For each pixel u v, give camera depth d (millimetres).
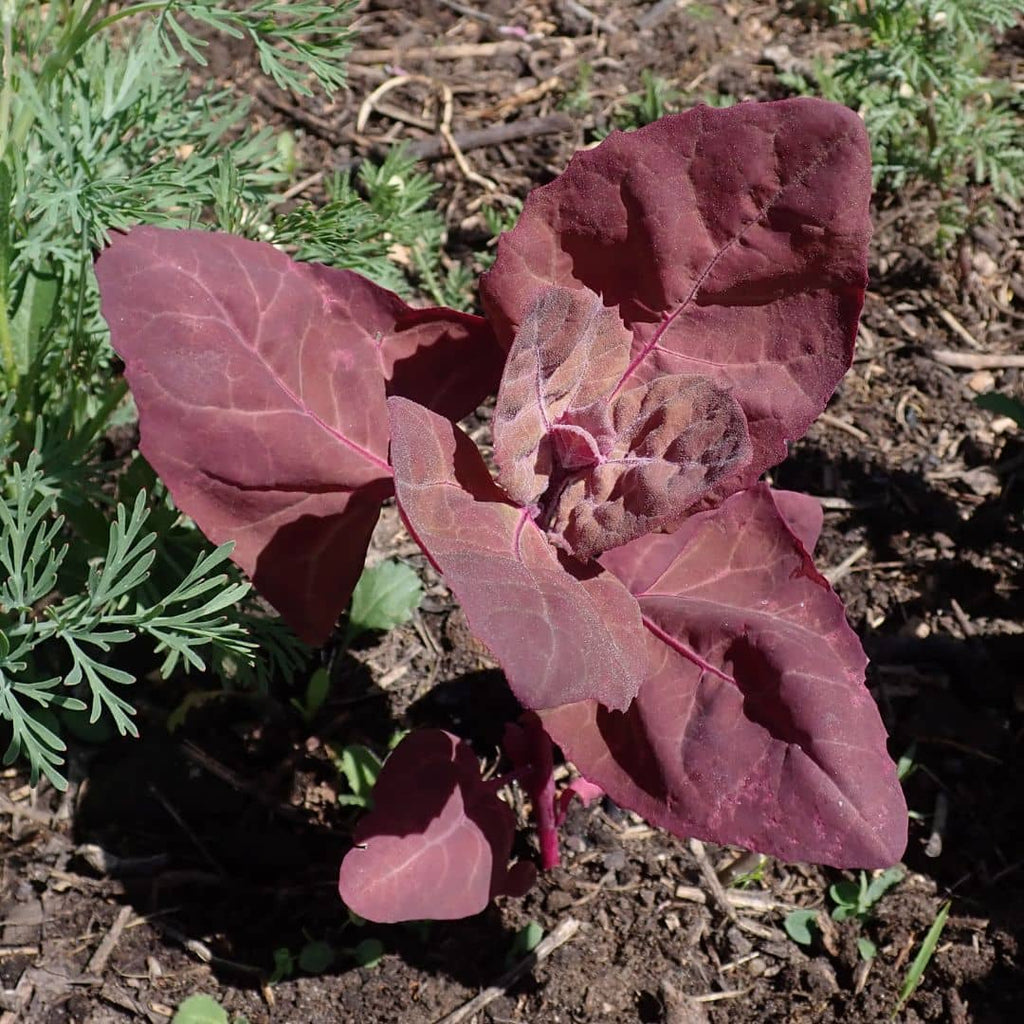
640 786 526
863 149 496
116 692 671
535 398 509
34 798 648
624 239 518
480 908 543
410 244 793
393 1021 599
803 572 546
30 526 541
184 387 505
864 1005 608
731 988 615
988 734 681
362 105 948
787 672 516
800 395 520
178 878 634
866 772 505
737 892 641
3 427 572
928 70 787
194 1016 585
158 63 738
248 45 944
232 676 645
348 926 625
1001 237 883
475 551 491
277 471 521
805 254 508
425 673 699
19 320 635
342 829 651
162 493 619
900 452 784
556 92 967
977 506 760
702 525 559
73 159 612
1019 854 649
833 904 638
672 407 510
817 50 986
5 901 623
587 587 514
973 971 613
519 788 665
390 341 540
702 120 502
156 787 653
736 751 516
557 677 460
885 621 720
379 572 703
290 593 541
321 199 876
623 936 627
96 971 608
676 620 536
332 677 695
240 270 514
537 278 523
